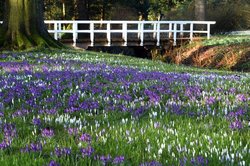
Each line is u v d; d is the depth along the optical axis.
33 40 24.55
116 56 25.25
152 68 17.81
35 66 15.96
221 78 13.12
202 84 11.13
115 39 33.75
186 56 30.20
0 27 24.92
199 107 7.79
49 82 10.98
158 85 10.74
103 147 4.95
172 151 4.80
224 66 26.25
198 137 5.39
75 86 10.49
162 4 63.22
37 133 5.73
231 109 7.55
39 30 25.03
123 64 19.47
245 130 5.96
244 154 4.66
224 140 5.26
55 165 4.18
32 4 24.67
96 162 4.32
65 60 19.42
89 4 56.44
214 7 47.25
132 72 14.43
